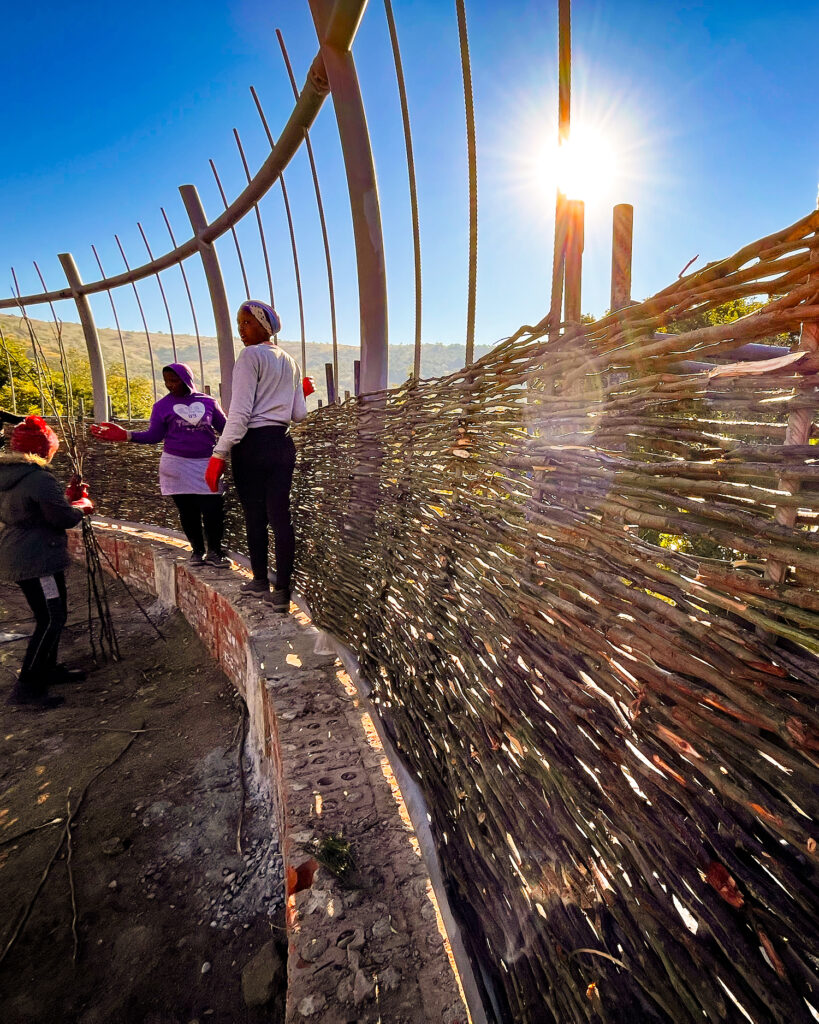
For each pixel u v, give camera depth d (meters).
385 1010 1.10
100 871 2.25
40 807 2.65
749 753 0.61
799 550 0.56
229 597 3.71
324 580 3.09
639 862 0.73
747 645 0.62
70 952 1.91
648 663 0.77
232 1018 1.68
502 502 1.32
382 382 2.82
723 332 0.67
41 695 3.74
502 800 1.17
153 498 6.34
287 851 1.52
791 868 0.56
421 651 1.80
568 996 0.85
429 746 1.67
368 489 2.48
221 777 2.79
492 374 1.47
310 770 1.87
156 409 4.52
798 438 0.60
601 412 0.94
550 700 1.01
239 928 1.97
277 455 3.32
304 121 2.93
